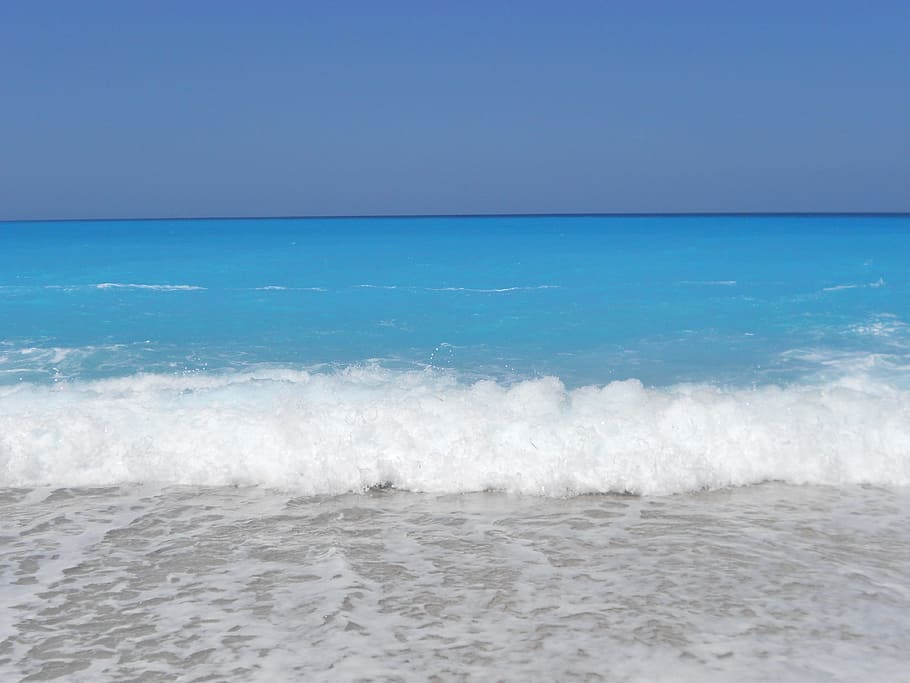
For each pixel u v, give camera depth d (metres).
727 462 8.62
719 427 9.03
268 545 6.80
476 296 19.33
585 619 5.42
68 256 29.95
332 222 80.19
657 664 4.83
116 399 10.37
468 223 69.00
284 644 5.12
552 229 52.56
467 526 7.27
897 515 7.46
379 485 8.45
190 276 23.30
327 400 10.34
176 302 18.52
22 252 32.00
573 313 16.92
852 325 15.41
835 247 32.50
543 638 5.16
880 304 17.78
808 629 5.26
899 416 9.24
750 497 8.03
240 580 6.09
